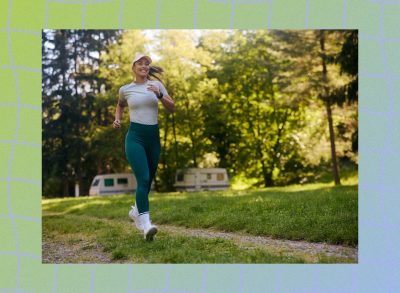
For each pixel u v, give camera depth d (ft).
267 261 16.70
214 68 57.47
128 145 18.49
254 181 60.39
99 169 60.39
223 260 16.56
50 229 25.67
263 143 59.21
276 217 21.98
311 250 17.94
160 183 58.44
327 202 25.66
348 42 46.96
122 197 43.73
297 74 51.13
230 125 59.26
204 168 56.65
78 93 58.59
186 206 28.81
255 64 56.95
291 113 58.03
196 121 58.13
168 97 19.11
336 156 55.21
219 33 56.80
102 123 59.06
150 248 18.11
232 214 23.81
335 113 53.52
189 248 17.79
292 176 58.95
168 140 58.75
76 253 19.98
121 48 56.39
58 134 58.34
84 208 36.01
